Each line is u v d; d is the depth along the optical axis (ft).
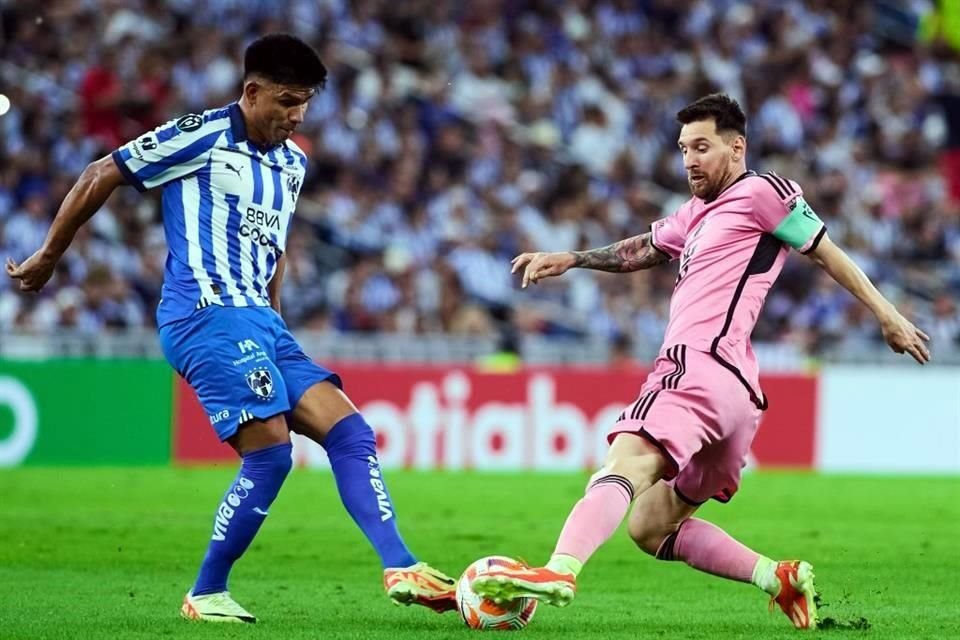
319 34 245.45
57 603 71.00
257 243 64.90
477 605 61.36
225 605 64.69
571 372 176.24
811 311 223.92
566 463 175.83
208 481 150.00
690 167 62.95
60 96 222.07
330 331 200.54
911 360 200.44
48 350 174.70
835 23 285.84
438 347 189.16
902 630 65.00
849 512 131.95
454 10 264.72
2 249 195.31
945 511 133.90
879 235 250.98
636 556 97.09
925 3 291.17
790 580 64.39
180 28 240.73
